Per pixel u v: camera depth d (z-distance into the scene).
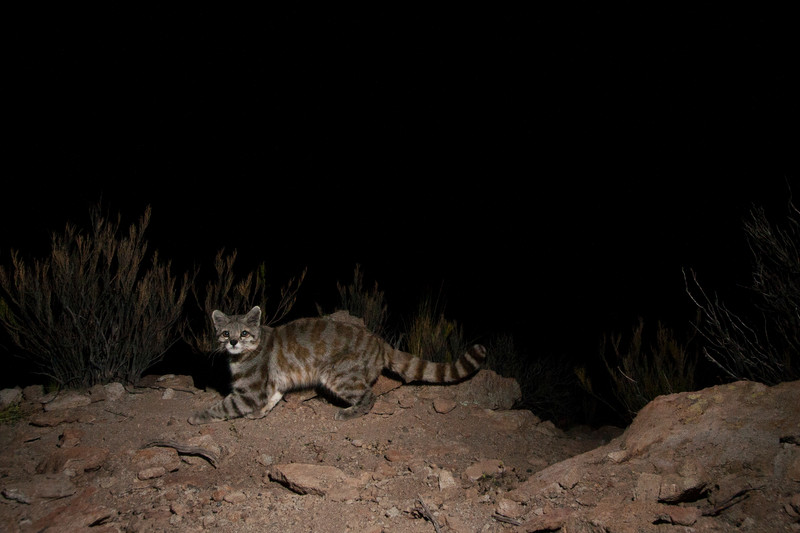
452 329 2.59
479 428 1.95
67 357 2.08
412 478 1.58
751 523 1.17
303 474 1.53
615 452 1.48
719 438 1.38
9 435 1.77
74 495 1.47
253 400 1.96
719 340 1.86
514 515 1.36
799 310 1.68
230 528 1.33
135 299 2.18
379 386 2.17
